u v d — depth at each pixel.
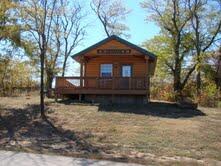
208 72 50.50
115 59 36.66
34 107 30.73
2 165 14.62
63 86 33.94
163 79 54.47
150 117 27.30
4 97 42.19
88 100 33.91
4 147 18.44
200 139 21.28
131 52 34.38
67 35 55.91
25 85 53.97
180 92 48.75
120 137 21.42
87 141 20.50
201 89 48.59
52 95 40.09
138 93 32.94
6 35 30.97
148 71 35.88
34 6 29.41
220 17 50.62
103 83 33.53
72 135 22.03
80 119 26.34
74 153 17.36
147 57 34.38
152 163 15.98
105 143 20.06
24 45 33.16
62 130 23.45
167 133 22.44
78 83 33.84
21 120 26.47
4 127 24.72
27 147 18.58
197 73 50.81
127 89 33.12
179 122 25.92
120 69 36.53
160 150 18.70
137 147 19.22
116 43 34.59
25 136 21.94
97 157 16.61
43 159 15.84
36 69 51.09
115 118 26.58
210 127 24.69
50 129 23.81
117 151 18.30
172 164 16.00
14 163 14.99
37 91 52.16
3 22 30.39
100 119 26.27
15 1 30.50
